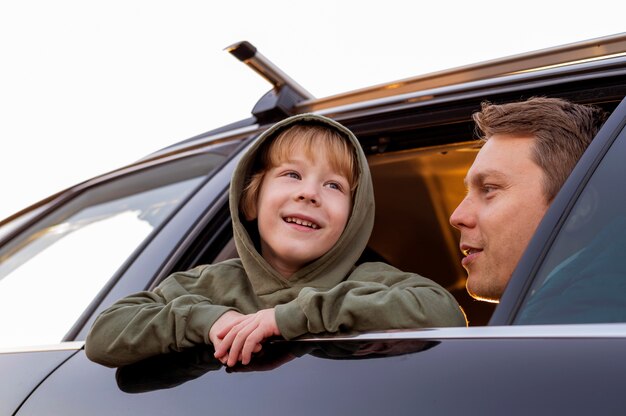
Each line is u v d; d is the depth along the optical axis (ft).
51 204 7.89
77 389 4.79
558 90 5.67
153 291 5.57
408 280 5.19
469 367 3.55
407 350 3.84
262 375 4.16
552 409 3.18
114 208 7.22
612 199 4.01
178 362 4.67
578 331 3.48
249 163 5.96
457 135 6.30
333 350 4.11
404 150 6.61
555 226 4.01
